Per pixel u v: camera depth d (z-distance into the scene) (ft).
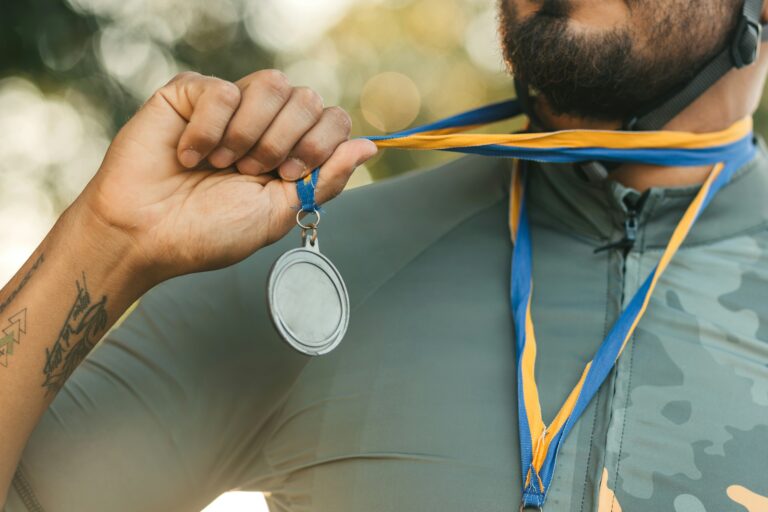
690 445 3.92
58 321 3.93
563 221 4.75
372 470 4.09
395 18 17.66
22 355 3.92
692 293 4.37
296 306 3.72
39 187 9.34
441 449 4.04
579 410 4.00
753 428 3.95
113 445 4.28
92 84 9.14
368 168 15.79
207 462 4.42
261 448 4.45
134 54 9.38
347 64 16.92
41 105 9.23
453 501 3.93
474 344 4.32
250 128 3.74
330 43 16.69
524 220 4.75
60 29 8.73
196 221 3.83
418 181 5.13
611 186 4.55
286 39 10.95
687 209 4.57
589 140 4.42
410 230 4.81
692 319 4.27
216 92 3.72
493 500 3.90
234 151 3.79
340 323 3.85
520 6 4.39
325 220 4.89
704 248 4.53
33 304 3.92
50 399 4.01
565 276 4.54
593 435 3.99
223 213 3.84
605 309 4.36
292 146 3.83
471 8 17.89
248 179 3.91
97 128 9.34
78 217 3.93
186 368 4.45
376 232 4.81
